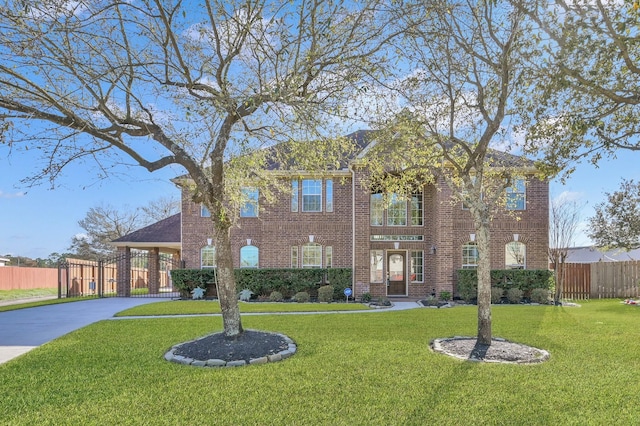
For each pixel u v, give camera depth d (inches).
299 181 761.0
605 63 248.7
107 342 333.1
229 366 263.1
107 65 284.4
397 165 405.1
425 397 204.1
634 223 750.5
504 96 306.5
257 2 251.6
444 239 709.3
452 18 305.6
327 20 245.9
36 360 277.4
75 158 285.9
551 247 724.0
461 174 344.2
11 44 249.9
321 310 551.2
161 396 207.5
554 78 243.3
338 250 763.4
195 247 775.7
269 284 727.1
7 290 1084.5
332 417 180.7
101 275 879.1
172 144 318.3
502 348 300.7
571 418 179.5
